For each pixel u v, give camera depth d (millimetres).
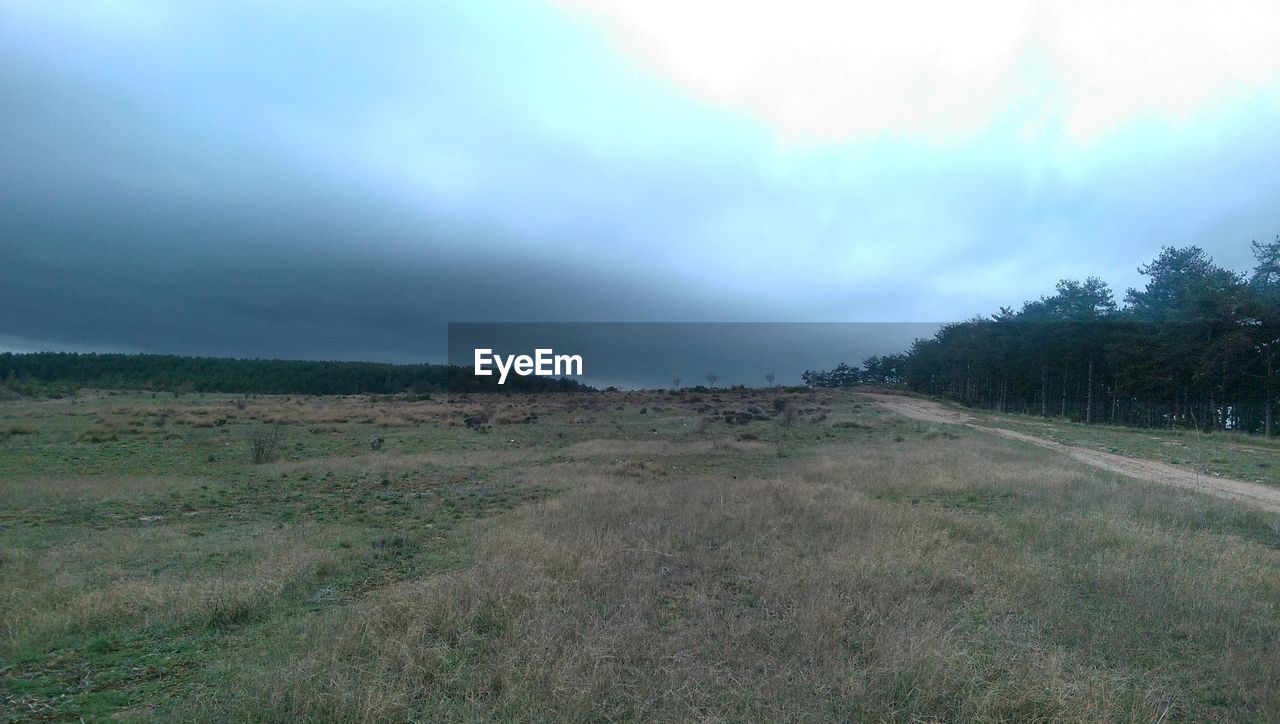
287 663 4922
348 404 49906
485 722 4145
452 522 11453
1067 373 54000
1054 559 8266
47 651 5504
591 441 26906
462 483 16297
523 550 8320
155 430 29797
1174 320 40125
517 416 38438
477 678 4758
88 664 5227
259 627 6066
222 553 8969
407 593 6496
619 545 8570
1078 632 5785
